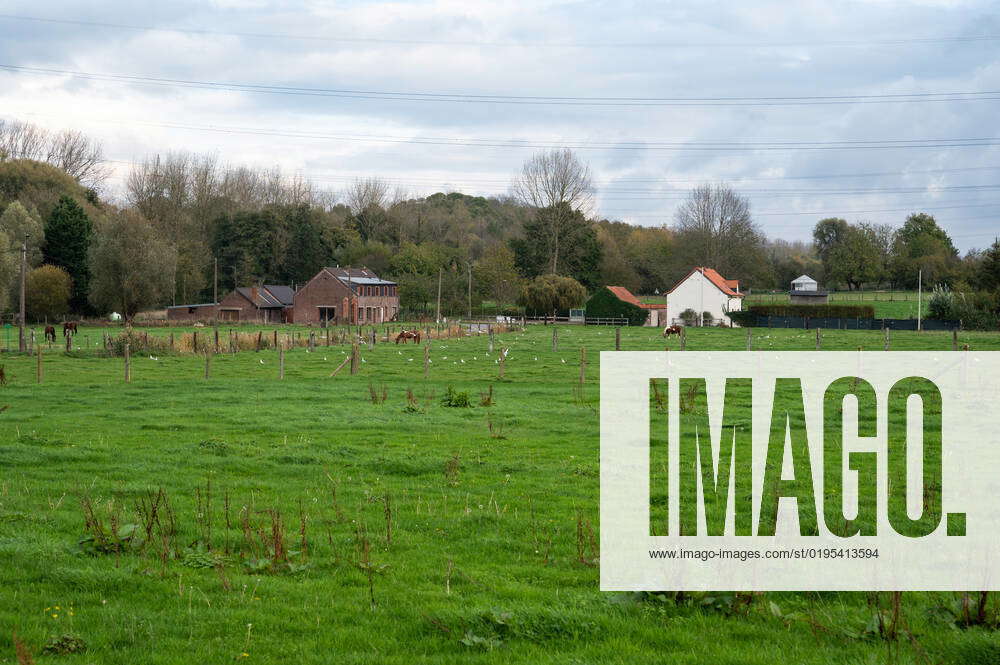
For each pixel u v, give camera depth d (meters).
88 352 52.56
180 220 131.00
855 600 10.48
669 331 79.25
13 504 14.13
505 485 16.50
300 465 18.20
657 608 10.04
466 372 43.62
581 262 136.00
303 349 59.25
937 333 83.38
